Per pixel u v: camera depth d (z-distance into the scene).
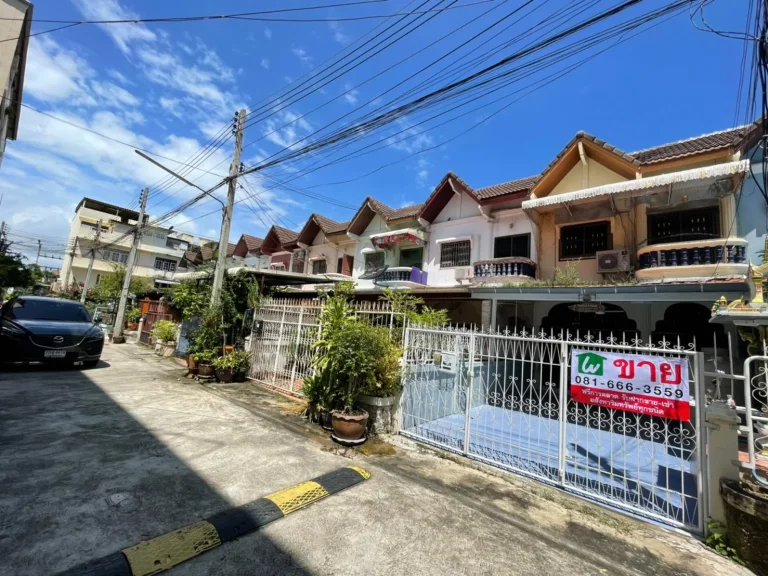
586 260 11.31
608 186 9.52
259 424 5.93
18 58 11.39
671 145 11.92
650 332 9.88
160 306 15.82
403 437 5.84
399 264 16.52
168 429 5.37
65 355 8.79
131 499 3.38
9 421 5.23
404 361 6.26
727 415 3.41
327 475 4.15
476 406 7.92
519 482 4.41
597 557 3.04
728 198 9.18
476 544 3.10
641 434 6.59
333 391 5.88
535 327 11.61
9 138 15.21
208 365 9.03
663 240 10.06
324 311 6.79
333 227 20.36
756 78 4.21
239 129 10.40
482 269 12.32
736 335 8.12
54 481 3.60
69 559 2.52
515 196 12.69
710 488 3.41
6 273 18.06
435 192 14.83
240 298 10.46
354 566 2.70
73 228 39.94
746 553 2.97
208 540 2.83
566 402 4.43
